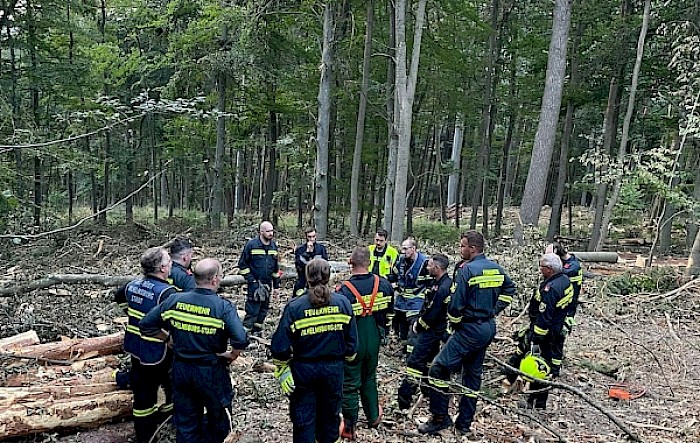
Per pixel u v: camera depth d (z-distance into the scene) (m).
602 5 17.72
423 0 13.91
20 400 4.55
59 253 14.12
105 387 4.98
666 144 19.20
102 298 9.24
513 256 10.46
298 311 4.25
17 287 8.95
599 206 18.23
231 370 6.47
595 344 9.02
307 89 18.55
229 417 4.55
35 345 5.87
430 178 34.81
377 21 19.08
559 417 6.21
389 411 5.91
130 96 19.19
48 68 16.47
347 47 18.42
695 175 17.25
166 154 20.06
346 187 21.98
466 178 28.22
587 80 18.55
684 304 11.43
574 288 6.70
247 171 31.61
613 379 7.68
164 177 31.22
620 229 23.69
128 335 4.52
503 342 8.30
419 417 5.84
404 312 7.88
